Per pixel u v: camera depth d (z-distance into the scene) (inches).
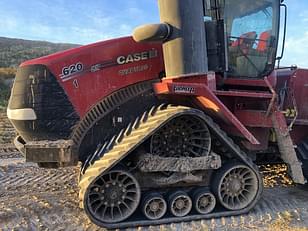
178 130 190.5
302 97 244.7
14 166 312.7
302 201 226.8
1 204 212.7
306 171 236.4
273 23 225.9
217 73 211.2
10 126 565.6
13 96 192.4
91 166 184.1
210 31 205.6
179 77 189.8
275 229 183.0
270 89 211.3
